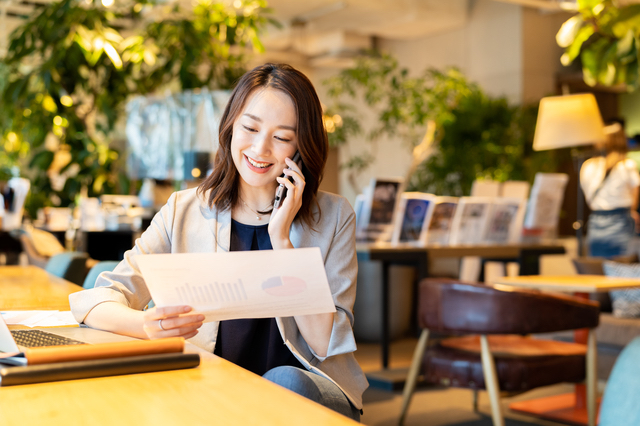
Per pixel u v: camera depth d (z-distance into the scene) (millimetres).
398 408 3729
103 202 5484
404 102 7945
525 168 8039
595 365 3113
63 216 5844
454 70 8234
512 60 9023
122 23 7055
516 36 8961
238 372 1039
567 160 8320
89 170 5539
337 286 1588
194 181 5207
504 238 4941
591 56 4195
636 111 10047
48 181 5738
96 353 1019
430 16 9297
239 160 1550
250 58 6277
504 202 4859
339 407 1386
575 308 2969
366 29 9945
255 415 796
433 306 3131
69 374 972
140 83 5730
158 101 5391
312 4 8906
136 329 1293
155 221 1625
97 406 832
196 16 5883
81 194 5684
